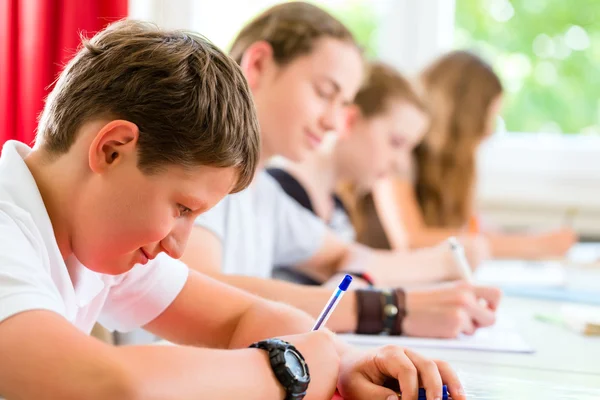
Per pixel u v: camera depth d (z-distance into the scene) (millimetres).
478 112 2564
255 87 1552
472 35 2936
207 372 682
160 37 782
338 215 2264
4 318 646
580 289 1862
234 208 1449
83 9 1596
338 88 1576
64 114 765
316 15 1587
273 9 1600
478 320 1271
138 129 720
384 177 2342
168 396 637
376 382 841
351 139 2262
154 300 983
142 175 726
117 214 736
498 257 2498
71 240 780
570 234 2549
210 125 736
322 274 1769
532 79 2930
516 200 2863
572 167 2844
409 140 2340
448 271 1905
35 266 706
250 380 708
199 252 1271
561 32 2902
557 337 1293
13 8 1571
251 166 797
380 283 1830
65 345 631
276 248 1688
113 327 1022
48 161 779
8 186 762
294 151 1572
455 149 2553
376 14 2889
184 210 762
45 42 1573
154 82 733
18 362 626
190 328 995
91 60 769
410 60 2875
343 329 1221
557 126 2926
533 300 1709
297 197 2037
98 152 723
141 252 778
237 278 1253
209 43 813
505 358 1103
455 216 2555
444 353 1117
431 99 2561
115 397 611
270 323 983
